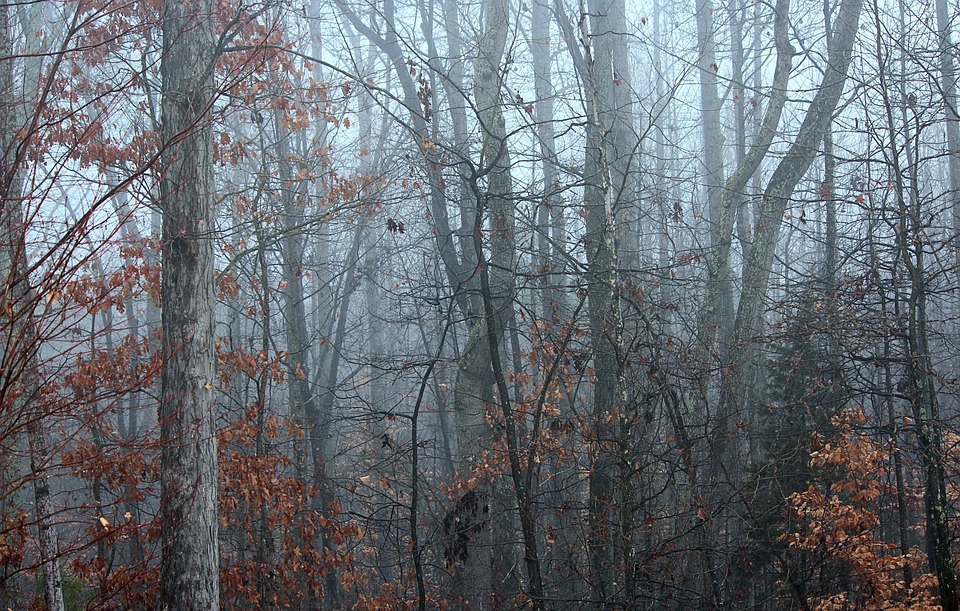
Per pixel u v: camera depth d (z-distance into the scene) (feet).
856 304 39.63
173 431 30.09
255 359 40.32
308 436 51.57
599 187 36.76
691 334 46.32
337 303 63.57
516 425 42.04
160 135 33.35
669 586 34.60
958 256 39.50
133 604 36.09
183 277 30.68
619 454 34.17
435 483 58.59
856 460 36.60
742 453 46.34
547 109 68.13
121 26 34.58
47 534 30.96
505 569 43.04
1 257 24.89
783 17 50.37
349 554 41.86
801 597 38.29
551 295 52.34
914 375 35.60
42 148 28.19
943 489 34.99
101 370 34.04
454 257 51.34
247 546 44.70
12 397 22.74
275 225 45.09
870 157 46.85
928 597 38.37
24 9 36.06
